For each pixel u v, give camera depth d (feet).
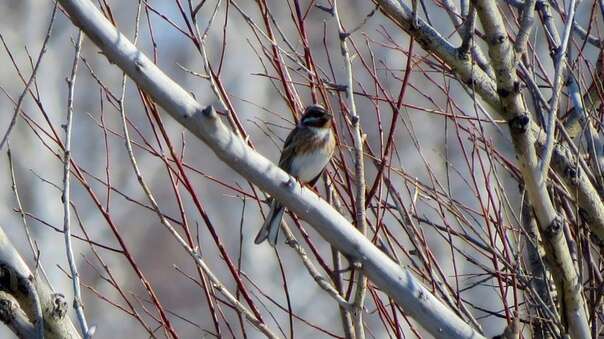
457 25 34.32
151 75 24.94
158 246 100.89
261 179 26.21
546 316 34.42
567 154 33.35
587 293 35.55
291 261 95.71
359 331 28.55
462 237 34.78
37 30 89.40
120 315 93.09
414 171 76.79
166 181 100.27
